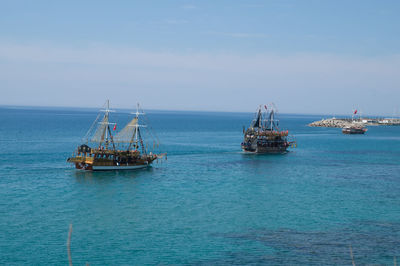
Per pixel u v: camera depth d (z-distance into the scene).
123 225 64.31
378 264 50.25
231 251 53.88
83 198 81.94
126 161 119.31
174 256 52.06
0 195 82.31
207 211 73.31
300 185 99.88
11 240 56.41
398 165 139.88
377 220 68.94
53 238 57.69
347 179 109.75
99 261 50.19
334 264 50.00
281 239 58.72
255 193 89.38
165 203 78.94
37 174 106.50
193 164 134.12
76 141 192.38
